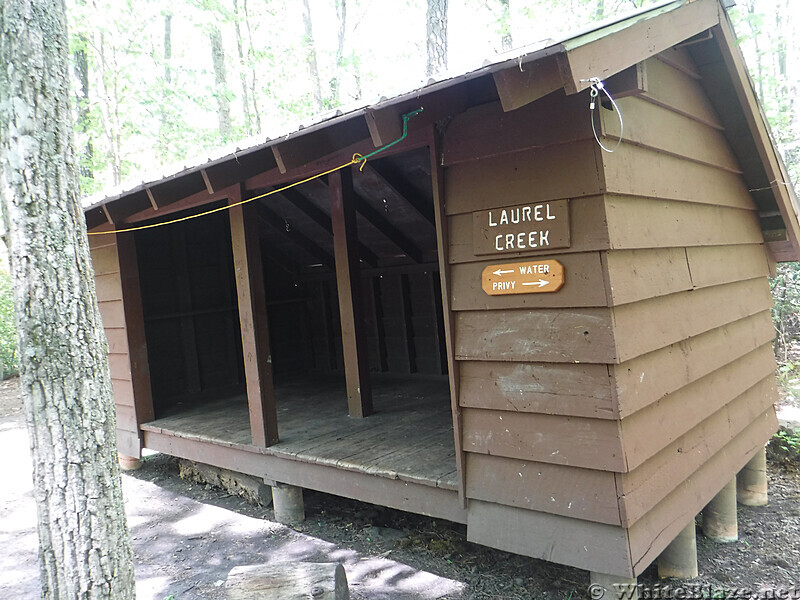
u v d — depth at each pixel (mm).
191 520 5273
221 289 8219
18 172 2572
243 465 5258
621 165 3041
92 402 2676
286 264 8727
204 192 5320
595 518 2928
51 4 2705
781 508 4820
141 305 6551
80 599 2611
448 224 3424
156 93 12852
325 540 4664
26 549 4973
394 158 5484
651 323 3219
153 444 6301
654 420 3180
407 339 7809
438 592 3764
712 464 3873
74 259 2688
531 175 3080
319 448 4723
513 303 3158
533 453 3125
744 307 4527
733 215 4586
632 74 2922
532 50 2453
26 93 2598
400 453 4371
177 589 4039
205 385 7945
